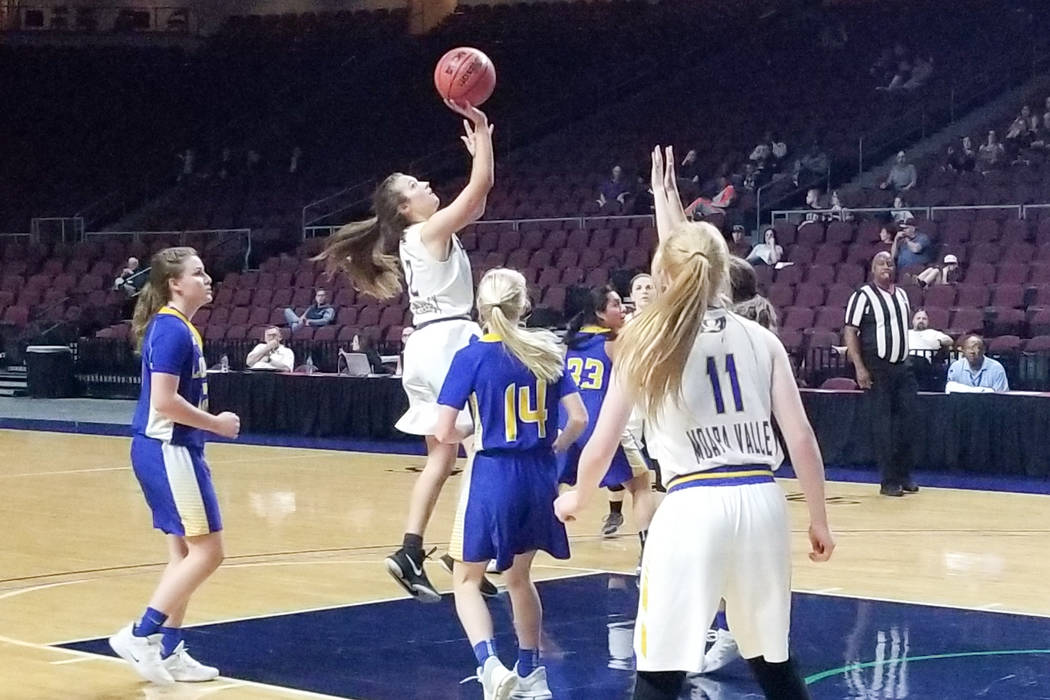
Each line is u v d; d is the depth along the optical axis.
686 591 3.22
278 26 26.39
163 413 4.81
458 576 4.67
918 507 9.66
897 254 15.45
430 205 5.67
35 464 12.55
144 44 26.09
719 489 3.25
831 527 8.75
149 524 9.10
